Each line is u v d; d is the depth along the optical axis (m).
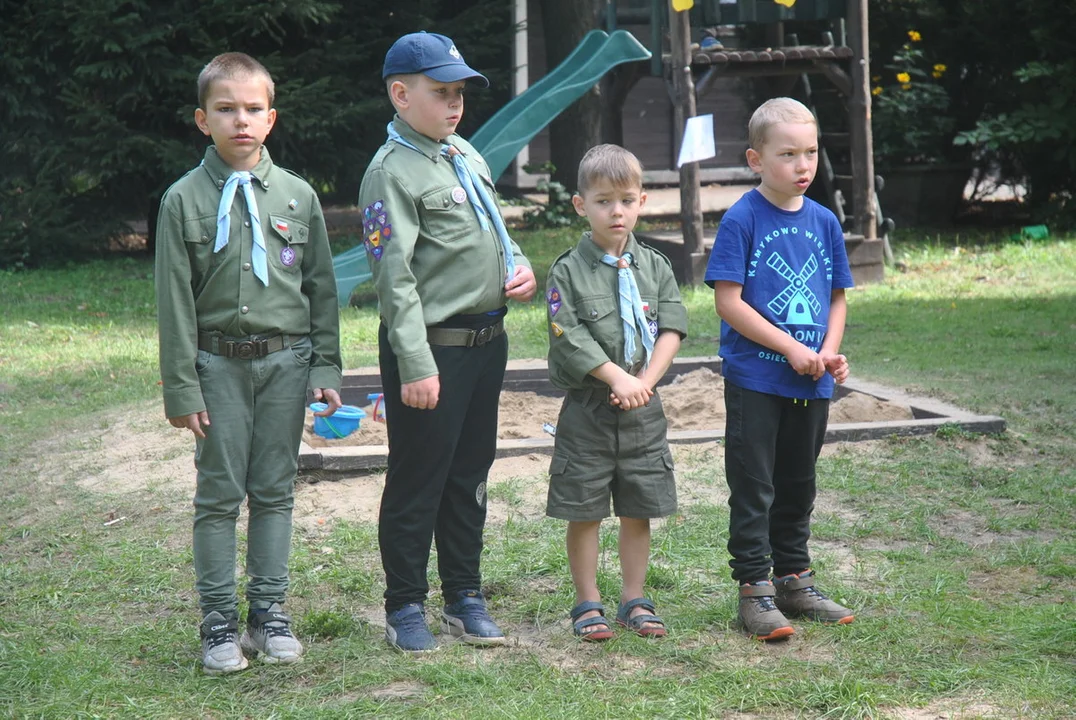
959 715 3.15
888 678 3.41
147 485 5.49
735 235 3.73
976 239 14.02
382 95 15.30
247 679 3.44
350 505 5.11
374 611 4.05
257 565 3.65
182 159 13.82
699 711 3.19
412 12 15.37
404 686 3.40
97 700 3.31
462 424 3.68
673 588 4.20
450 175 3.60
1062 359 8.08
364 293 11.64
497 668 3.49
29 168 14.35
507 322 9.84
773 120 3.69
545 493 5.22
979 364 7.97
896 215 15.20
